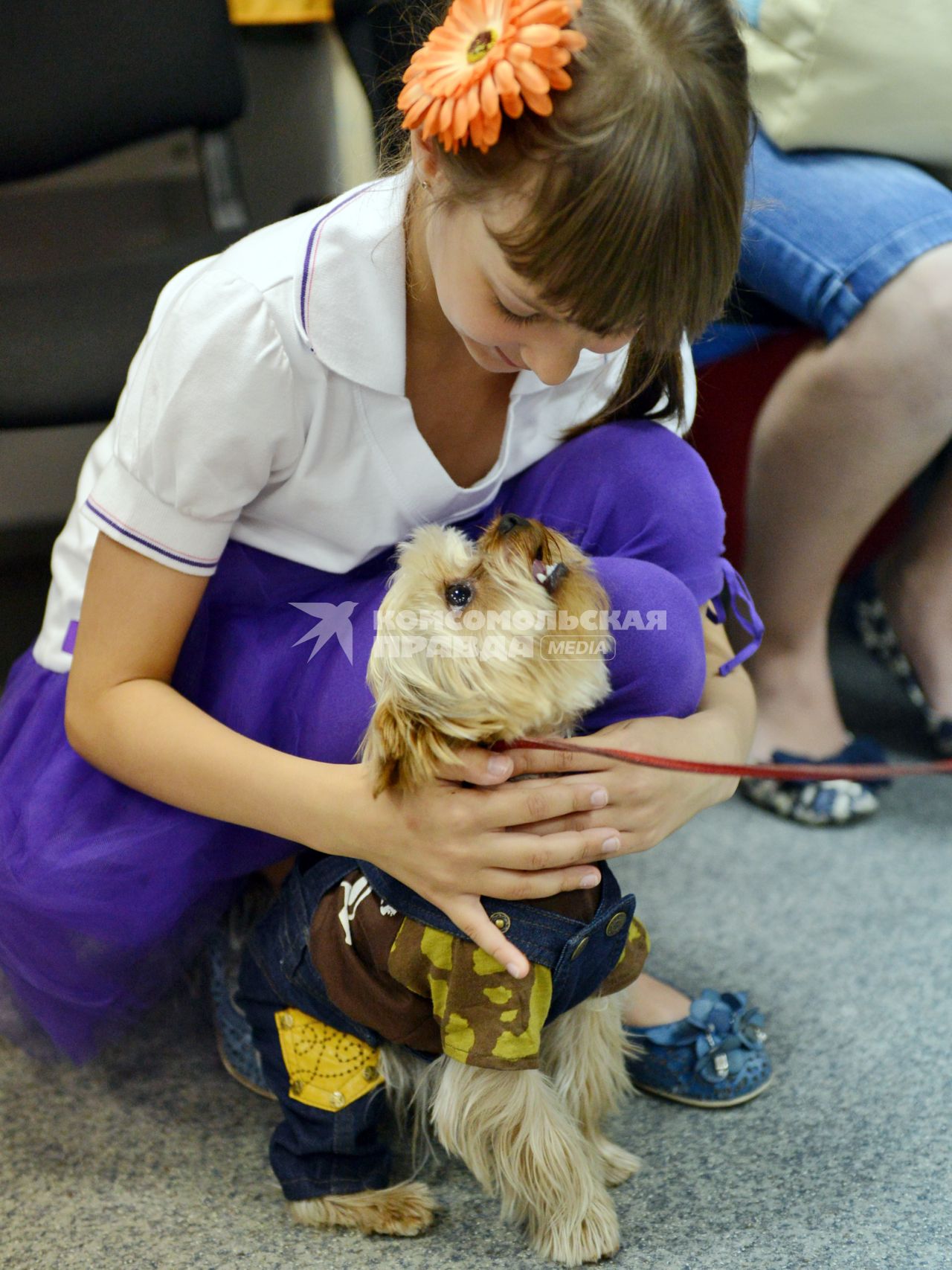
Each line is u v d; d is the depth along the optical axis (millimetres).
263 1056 988
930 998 1190
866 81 1382
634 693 953
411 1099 1092
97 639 950
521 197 720
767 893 1374
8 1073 1138
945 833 1488
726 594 1363
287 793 889
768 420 1483
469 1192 1011
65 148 1680
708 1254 909
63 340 1441
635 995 1130
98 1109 1090
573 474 1044
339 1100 936
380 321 901
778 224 1419
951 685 1645
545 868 866
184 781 924
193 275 928
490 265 752
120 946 1028
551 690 863
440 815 840
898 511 1843
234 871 1075
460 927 853
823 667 1578
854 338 1381
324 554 1051
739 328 1573
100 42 1650
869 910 1336
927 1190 959
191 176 2236
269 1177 1009
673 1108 1085
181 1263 916
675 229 719
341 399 933
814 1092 1080
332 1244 939
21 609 1988
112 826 1022
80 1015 1062
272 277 891
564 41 691
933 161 1468
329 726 1010
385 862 874
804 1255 902
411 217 902
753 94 1390
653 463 1011
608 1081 996
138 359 952
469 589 864
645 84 702
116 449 935
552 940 865
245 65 2258
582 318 745
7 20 1610
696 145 713
